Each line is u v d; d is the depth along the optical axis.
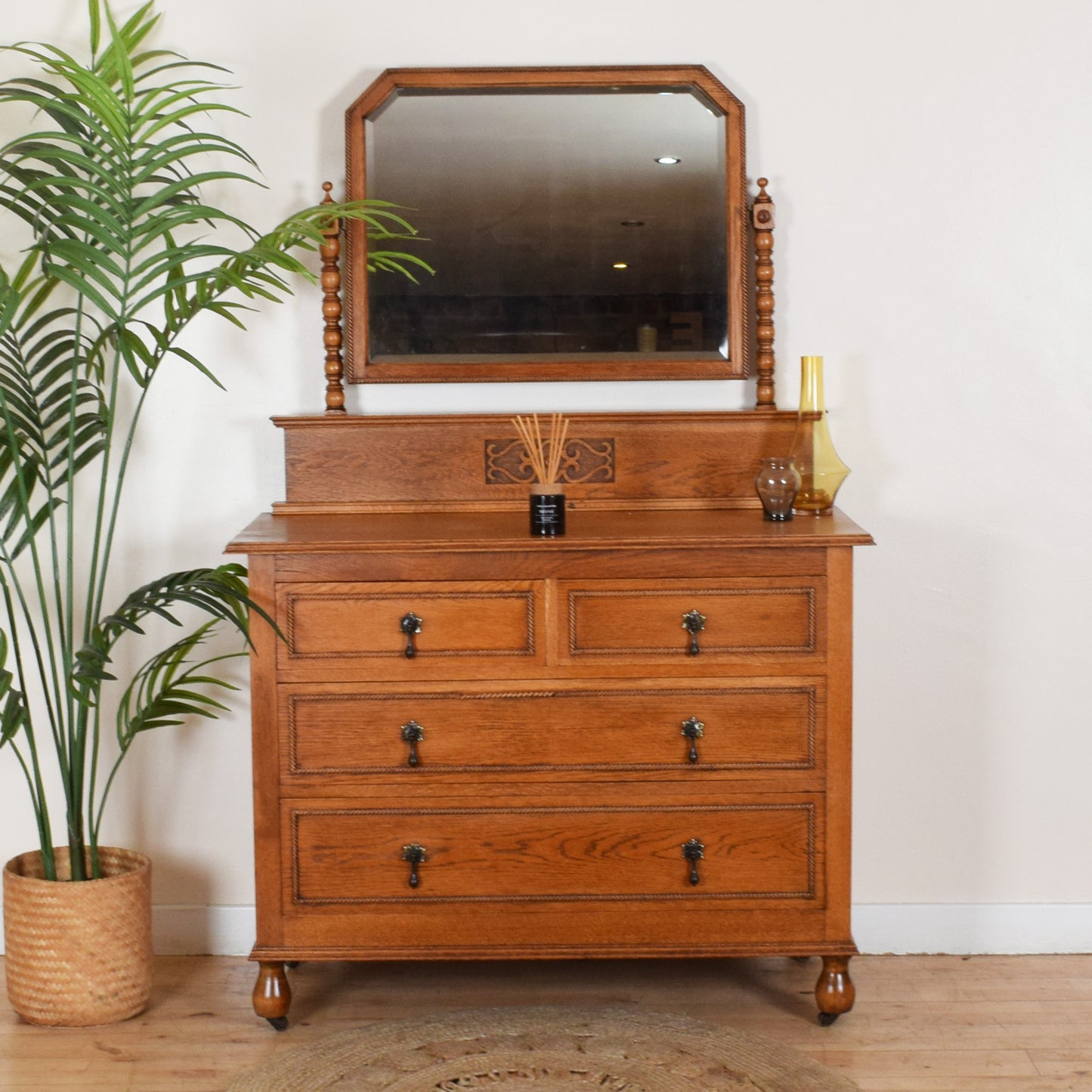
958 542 2.74
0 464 2.51
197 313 2.61
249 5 2.64
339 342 2.64
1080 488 2.72
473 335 2.69
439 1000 2.54
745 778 2.31
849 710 2.30
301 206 2.68
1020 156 2.66
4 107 2.62
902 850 2.80
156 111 2.30
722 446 2.66
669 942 2.35
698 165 2.66
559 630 2.28
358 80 2.66
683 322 2.68
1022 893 2.80
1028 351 2.70
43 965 2.40
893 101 2.66
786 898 2.34
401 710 2.30
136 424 2.54
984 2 2.64
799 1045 2.35
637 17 2.65
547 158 2.66
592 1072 2.24
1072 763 2.78
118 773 2.78
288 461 2.65
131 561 2.75
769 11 2.65
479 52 2.66
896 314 2.70
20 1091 2.19
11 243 2.66
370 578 2.27
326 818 2.32
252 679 2.29
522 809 2.32
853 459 2.73
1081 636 2.76
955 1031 2.41
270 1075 2.24
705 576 2.28
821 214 2.68
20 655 2.47
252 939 2.79
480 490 2.67
